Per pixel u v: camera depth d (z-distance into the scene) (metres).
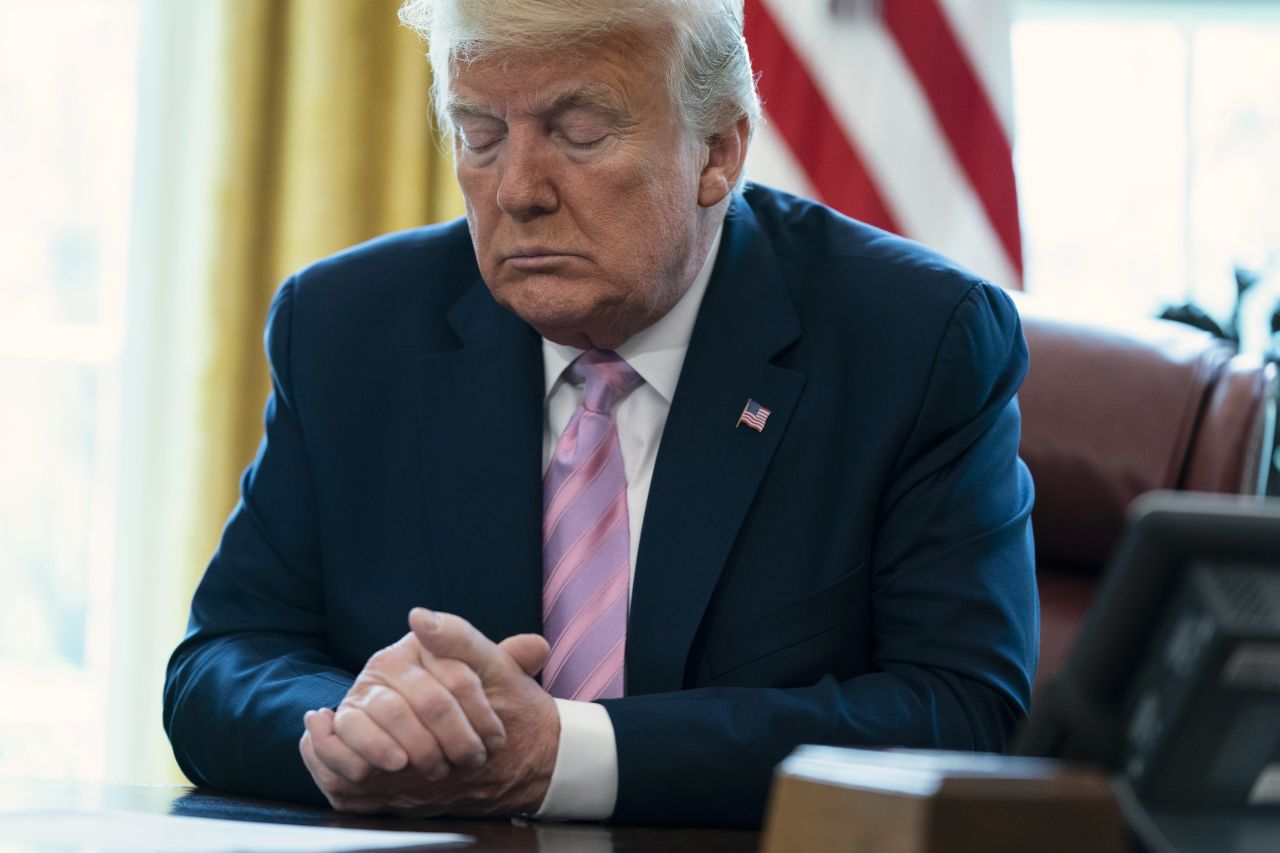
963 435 3.88
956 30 7.27
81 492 8.52
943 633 3.69
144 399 7.70
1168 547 1.68
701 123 3.73
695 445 3.84
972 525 3.80
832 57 7.31
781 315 4.00
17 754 8.48
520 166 3.55
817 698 3.45
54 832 2.53
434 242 4.45
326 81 7.39
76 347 8.51
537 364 4.04
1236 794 1.76
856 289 4.05
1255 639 1.62
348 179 7.40
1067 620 4.89
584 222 3.60
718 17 3.71
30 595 8.53
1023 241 7.37
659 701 3.32
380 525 4.05
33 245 8.51
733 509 3.78
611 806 3.20
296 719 3.50
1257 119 7.86
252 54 7.44
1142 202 7.93
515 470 3.91
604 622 3.76
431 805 3.18
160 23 7.70
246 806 3.29
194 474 7.46
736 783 3.24
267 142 7.51
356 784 3.14
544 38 3.45
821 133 7.30
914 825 1.56
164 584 7.57
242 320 7.46
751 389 3.89
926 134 7.26
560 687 3.73
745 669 3.73
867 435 3.84
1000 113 7.26
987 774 1.60
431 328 4.23
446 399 4.04
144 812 2.90
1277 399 6.19
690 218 3.76
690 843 2.85
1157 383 4.91
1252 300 7.42
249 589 4.10
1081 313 5.17
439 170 7.52
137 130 7.79
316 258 7.41
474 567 3.85
